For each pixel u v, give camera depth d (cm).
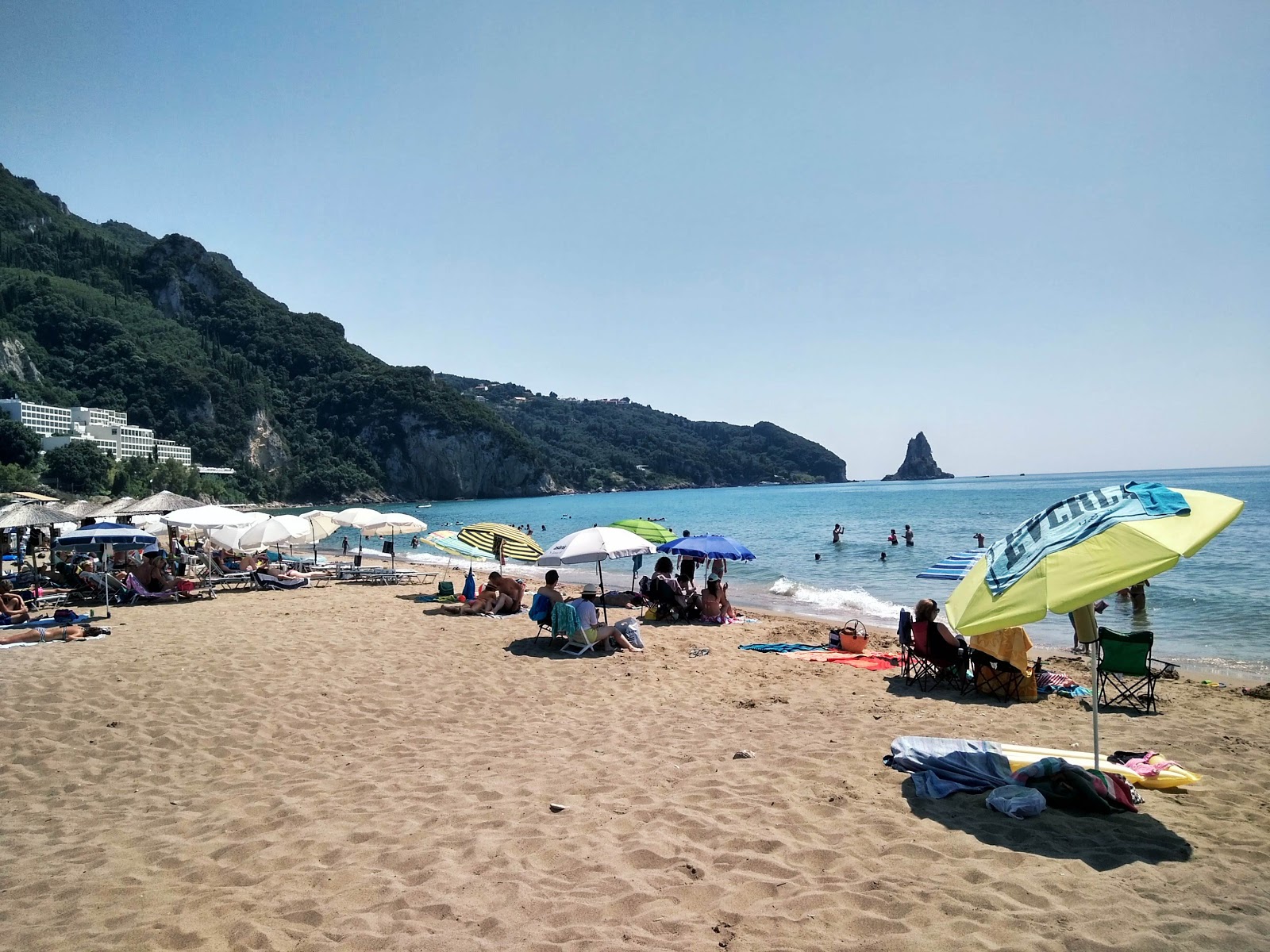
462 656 1053
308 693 839
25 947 350
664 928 357
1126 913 362
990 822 475
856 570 2705
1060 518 479
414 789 551
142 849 460
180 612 1466
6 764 620
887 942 341
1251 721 744
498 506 13238
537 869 419
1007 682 823
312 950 343
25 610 1302
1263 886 390
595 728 712
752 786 541
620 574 2789
